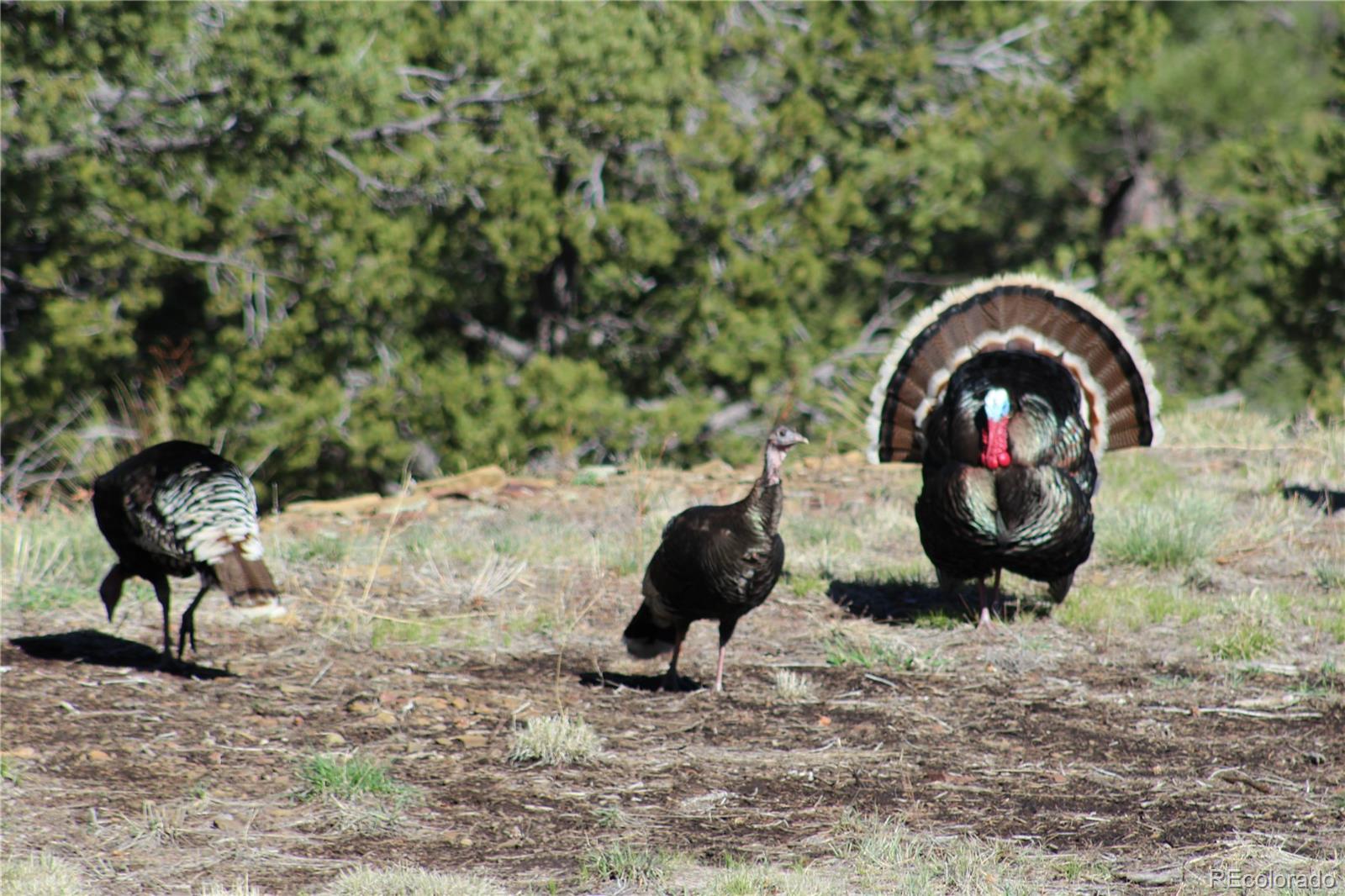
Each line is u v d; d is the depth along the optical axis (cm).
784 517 4503
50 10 5962
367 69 6550
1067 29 8350
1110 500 4512
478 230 7788
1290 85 9362
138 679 2917
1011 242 10731
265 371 7381
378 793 2366
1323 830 2261
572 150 7156
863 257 8381
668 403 7606
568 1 6981
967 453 3259
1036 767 2569
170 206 6856
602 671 3141
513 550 4075
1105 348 3562
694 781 2472
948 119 8125
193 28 6425
